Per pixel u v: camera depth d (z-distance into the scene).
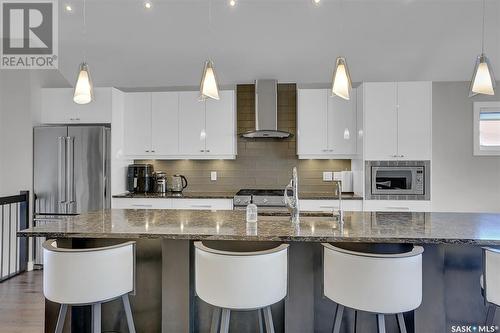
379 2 3.38
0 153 4.00
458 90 4.30
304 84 4.44
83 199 3.88
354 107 4.05
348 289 1.57
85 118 4.03
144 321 2.09
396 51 3.95
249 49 4.04
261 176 4.47
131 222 2.10
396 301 1.51
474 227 1.92
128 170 4.34
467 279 1.94
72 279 1.60
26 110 4.02
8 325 2.55
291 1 3.42
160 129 4.25
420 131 3.72
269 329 1.62
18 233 1.80
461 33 3.66
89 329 2.07
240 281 1.52
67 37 3.93
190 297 1.95
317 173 4.41
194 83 4.56
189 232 1.79
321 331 1.97
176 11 3.57
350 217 2.31
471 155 4.30
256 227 1.93
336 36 3.81
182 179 4.48
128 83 4.55
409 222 2.10
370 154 3.77
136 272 2.09
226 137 4.21
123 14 3.62
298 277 1.91
